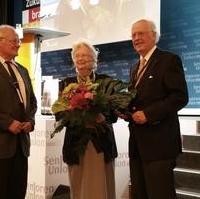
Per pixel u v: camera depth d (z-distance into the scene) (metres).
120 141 4.32
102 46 6.25
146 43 2.70
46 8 7.22
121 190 4.32
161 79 2.60
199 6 5.05
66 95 2.67
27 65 4.50
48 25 7.18
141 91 2.66
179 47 5.27
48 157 3.95
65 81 2.98
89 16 6.43
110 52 6.15
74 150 2.80
